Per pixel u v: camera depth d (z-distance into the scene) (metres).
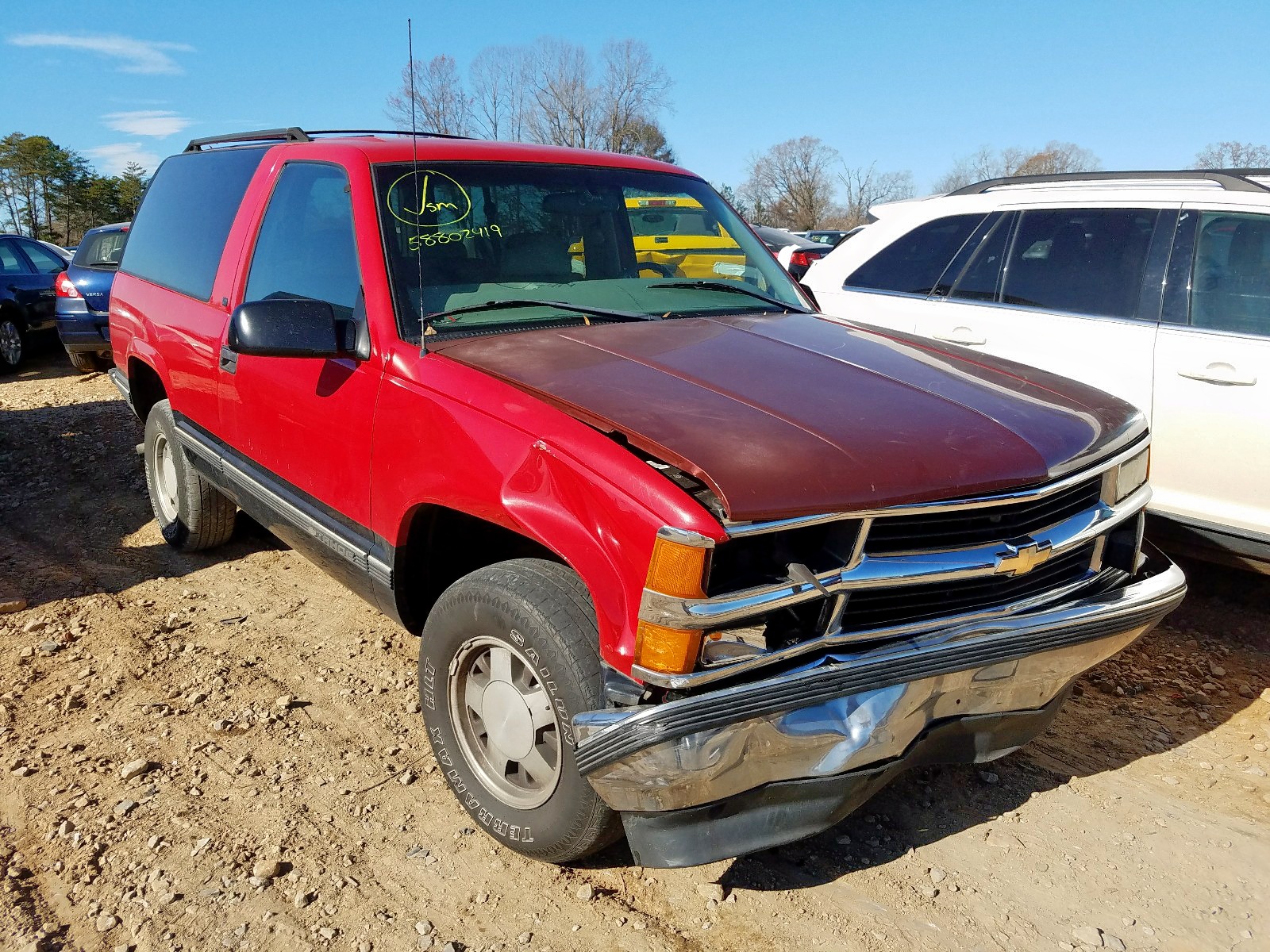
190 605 4.56
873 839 2.93
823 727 2.19
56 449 7.64
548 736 2.56
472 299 3.15
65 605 4.55
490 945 2.48
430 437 2.79
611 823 2.48
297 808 3.03
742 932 2.53
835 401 2.56
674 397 2.49
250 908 2.59
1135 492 2.88
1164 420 4.42
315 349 3.04
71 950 2.45
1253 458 4.16
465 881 2.71
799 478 2.17
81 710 3.61
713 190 4.23
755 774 2.18
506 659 2.63
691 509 2.10
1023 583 2.56
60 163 88.94
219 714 3.58
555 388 2.56
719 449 2.22
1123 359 4.58
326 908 2.60
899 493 2.23
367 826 2.95
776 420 2.40
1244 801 3.17
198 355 4.21
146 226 5.24
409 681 3.84
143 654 4.05
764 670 2.19
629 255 3.71
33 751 3.33
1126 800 3.16
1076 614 2.55
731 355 2.87
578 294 3.36
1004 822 3.03
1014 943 2.51
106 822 2.94
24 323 11.89
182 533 5.06
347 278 3.28
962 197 5.52
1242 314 4.29
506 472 2.51
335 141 3.66
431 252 3.22
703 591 2.08
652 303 3.42
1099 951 2.49
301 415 3.43
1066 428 2.67
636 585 2.16
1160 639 4.40
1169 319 4.50
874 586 2.23
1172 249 4.56
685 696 2.12
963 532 2.36
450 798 3.09
